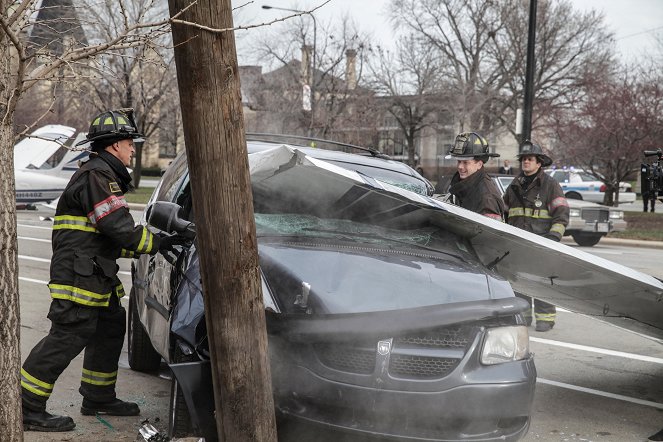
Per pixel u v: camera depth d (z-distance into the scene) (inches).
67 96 960.9
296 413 138.9
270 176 166.4
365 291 147.3
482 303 142.6
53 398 190.9
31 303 313.1
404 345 140.6
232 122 111.1
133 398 193.5
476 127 1444.4
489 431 140.6
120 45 116.6
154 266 189.6
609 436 182.2
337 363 140.2
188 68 109.2
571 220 653.3
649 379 235.1
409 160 1528.1
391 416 137.5
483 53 1523.1
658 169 266.5
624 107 944.9
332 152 220.4
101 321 173.8
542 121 1456.7
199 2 107.0
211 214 113.0
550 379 232.8
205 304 118.0
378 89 1459.2
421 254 171.0
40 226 644.1
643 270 488.1
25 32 131.3
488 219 167.9
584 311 216.5
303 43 1262.3
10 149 116.1
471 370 140.4
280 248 163.2
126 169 165.8
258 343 118.6
